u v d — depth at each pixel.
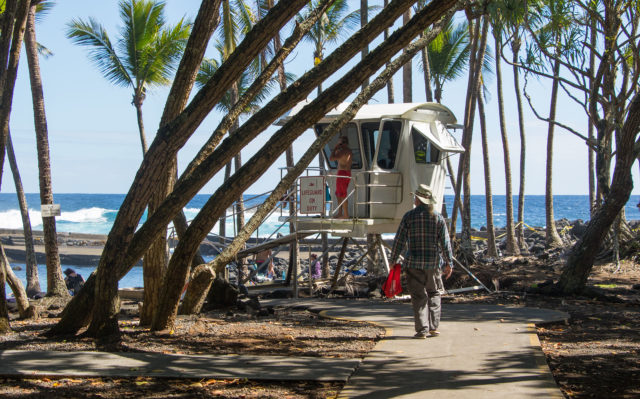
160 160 7.39
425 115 14.52
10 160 20.70
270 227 62.62
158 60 21.83
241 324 9.18
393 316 9.88
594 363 6.57
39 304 13.94
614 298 12.35
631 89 13.27
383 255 15.03
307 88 7.01
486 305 11.20
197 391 5.42
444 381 5.62
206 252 41.78
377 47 6.86
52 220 14.97
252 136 7.21
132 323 9.59
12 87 8.34
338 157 13.95
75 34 21.20
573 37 13.77
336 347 7.38
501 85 28.11
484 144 27.30
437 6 6.61
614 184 12.81
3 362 6.30
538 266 19.08
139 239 7.68
